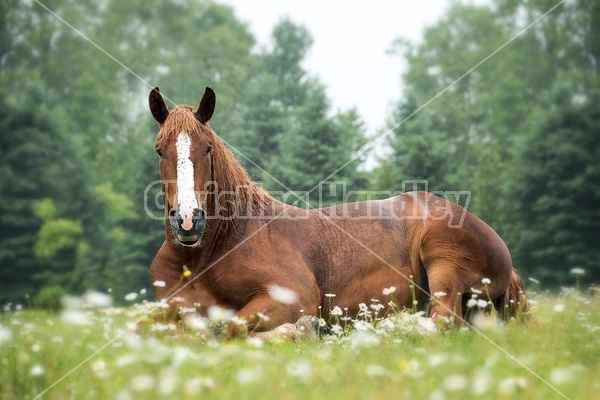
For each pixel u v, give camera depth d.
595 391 4.08
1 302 29.23
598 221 27.55
